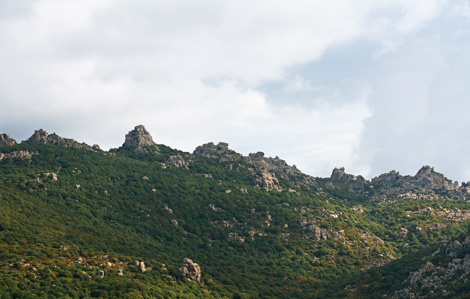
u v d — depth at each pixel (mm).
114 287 164500
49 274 165000
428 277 181750
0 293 146375
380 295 192000
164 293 171125
